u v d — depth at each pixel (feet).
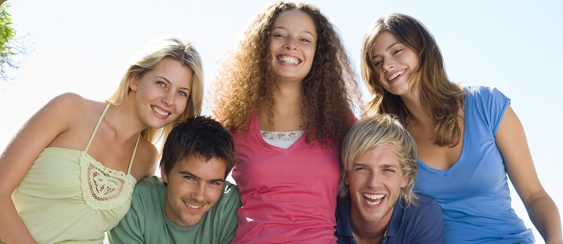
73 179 8.87
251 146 10.05
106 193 9.29
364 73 11.27
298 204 9.46
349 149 9.96
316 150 10.03
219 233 9.98
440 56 10.66
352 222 10.46
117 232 9.80
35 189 8.87
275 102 10.67
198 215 9.70
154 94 9.26
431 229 10.01
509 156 10.50
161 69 9.34
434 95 10.54
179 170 9.46
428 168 10.61
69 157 8.92
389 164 9.78
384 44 10.58
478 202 10.42
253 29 10.80
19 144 8.68
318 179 9.71
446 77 10.71
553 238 9.45
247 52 10.81
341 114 10.89
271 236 9.16
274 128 10.49
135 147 10.03
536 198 10.28
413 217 10.10
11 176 8.57
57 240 8.90
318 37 10.83
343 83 11.17
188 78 9.58
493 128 10.48
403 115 11.38
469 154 10.38
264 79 10.59
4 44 13.87
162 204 10.05
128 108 9.53
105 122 9.45
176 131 9.75
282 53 10.26
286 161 9.71
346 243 10.36
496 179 10.44
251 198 9.79
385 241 10.16
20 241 8.45
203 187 9.45
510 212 10.64
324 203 9.72
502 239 10.32
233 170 10.55
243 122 10.35
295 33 10.33
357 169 9.95
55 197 8.89
